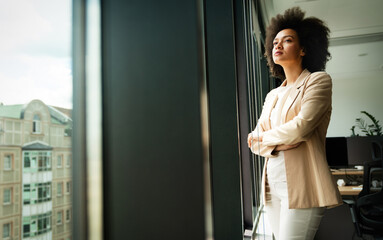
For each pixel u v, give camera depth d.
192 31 0.59
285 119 0.95
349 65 5.24
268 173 0.96
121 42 0.57
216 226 0.97
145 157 0.56
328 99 0.89
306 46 1.05
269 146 0.93
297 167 0.88
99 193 0.54
